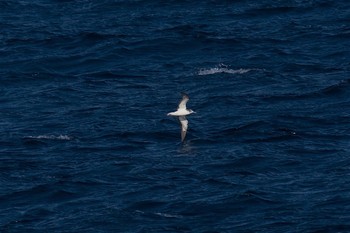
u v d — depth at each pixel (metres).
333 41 171.62
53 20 186.12
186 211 119.31
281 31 176.50
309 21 180.75
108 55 168.25
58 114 147.25
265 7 186.38
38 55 169.12
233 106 147.88
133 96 153.00
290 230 115.31
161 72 162.12
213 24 180.88
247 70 161.00
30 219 119.25
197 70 161.88
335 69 160.62
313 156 131.62
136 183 125.69
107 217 118.69
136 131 140.00
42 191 124.38
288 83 155.75
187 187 124.50
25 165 131.25
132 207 120.44
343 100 149.00
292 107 147.12
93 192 124.25
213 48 170.12
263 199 121.00
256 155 131.62
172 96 152.50
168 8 189.12
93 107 149.12
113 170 129.12
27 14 189.12
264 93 152.25
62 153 134.50
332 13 183.75
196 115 145.00
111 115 146.12
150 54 169.00
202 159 131.50
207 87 155.25
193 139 137.12
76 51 170.62
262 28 178.50
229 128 139.88
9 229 117.31
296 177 126.38
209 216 118.31
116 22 183.62
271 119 142.50
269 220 117.19
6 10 190.75
